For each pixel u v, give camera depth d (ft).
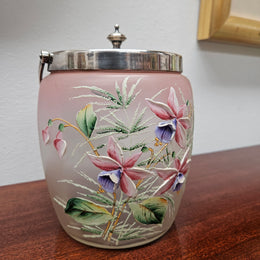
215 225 1.09
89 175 0.79
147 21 1.58
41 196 1.32
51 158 0.85
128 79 0.75
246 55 2.09
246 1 1.74
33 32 1.30
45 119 0.83
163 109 0.79
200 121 2.02
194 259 0.88
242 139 2.34
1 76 1.30
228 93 2.10
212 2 1.62
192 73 1.85
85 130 0.76
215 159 1.98
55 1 1.31
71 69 0.78
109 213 0.84
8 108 1.35
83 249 0.92
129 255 0.89
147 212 0.87
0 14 1.22
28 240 0.96
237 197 1.36
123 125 0.75
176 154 0.85
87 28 1.42
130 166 0.78
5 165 1.43
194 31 1.77
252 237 1.01
